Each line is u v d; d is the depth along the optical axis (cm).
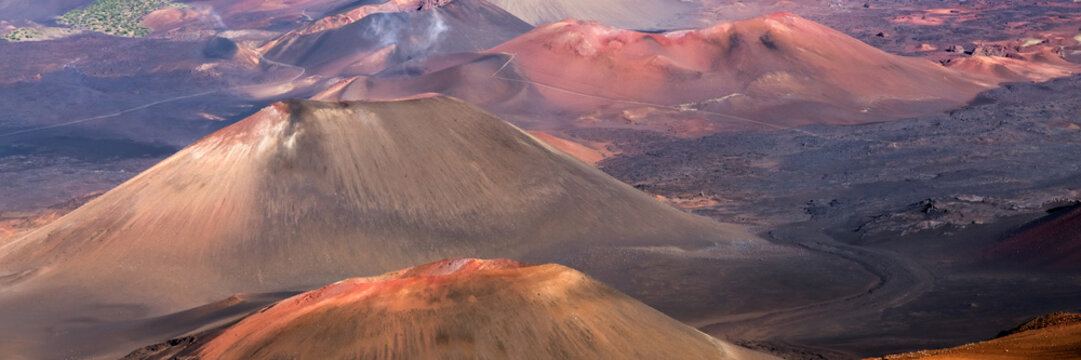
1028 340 2172
